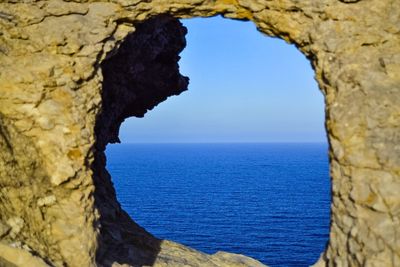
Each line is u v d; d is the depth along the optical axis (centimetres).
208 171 18425
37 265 1107
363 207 1006
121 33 1252
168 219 7150
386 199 982
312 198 9756
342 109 1066
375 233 975
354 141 1045
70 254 1188
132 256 1802
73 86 1191
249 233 6131
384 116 1030
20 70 1182
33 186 1197
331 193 1088
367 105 1048
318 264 1136
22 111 1184
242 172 17800
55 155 1189
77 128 1190
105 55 1234
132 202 9106
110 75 2097
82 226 1202
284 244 5509
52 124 1187
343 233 1041
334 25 1116
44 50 1195
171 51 2362
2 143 1206
